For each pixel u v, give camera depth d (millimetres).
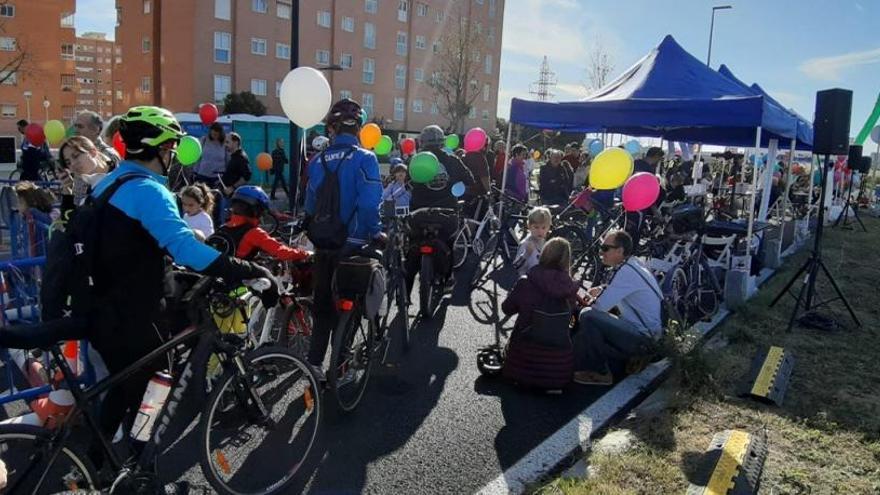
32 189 5289
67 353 3180
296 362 3383
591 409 4438
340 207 4160
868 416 4477
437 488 3436
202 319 2902
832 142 6820
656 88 8922
